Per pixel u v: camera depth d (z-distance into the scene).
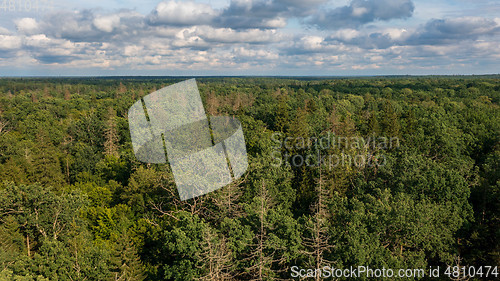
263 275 28.73
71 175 68.94
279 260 28.86
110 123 79.12
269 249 29.58
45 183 56.47
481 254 35.62
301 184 52.44
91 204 48.25
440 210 35.25
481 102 131.75
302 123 71.19
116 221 40.31
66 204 36.28
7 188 35.75
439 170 40.16
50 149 69.62
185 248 28.12
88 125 87.00
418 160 44.44
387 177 45.59
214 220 36.75
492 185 41.59
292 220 31.39
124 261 30.61
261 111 107.50
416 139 64.56
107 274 28.36
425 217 33.19
